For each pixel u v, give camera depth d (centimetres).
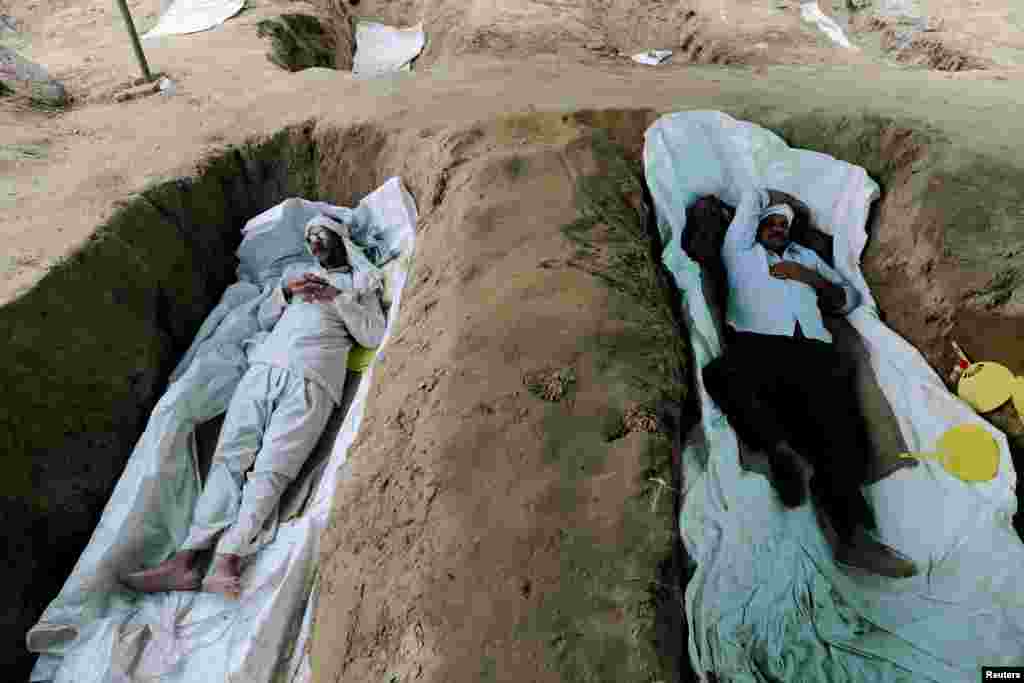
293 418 295
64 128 431
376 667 185
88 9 698
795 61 582
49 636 244
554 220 297
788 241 322
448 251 299
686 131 349
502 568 187
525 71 487
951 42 573
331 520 241
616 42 725
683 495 219
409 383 254
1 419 256
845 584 238
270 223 384
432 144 373
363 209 383
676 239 323
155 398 326
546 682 167
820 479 264
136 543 265
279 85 489
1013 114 365
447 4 750
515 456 212
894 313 316
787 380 280
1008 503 244
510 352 240
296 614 244
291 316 329
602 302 256
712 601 209
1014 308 277
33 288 282
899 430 275
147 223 348
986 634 224
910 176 331
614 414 222
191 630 246
